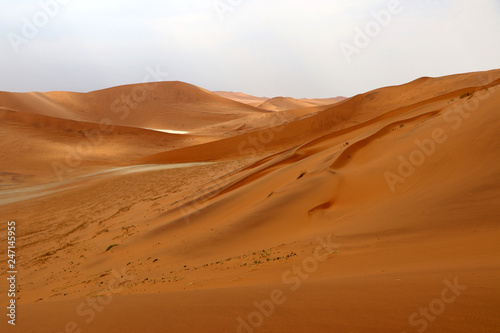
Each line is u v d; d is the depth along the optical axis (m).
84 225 27.47
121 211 29.88
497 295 3.31
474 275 4.22
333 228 10.80
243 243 13.28
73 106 155.50
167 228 18.83
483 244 6.26
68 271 16.78
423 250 6.77
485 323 2.76
